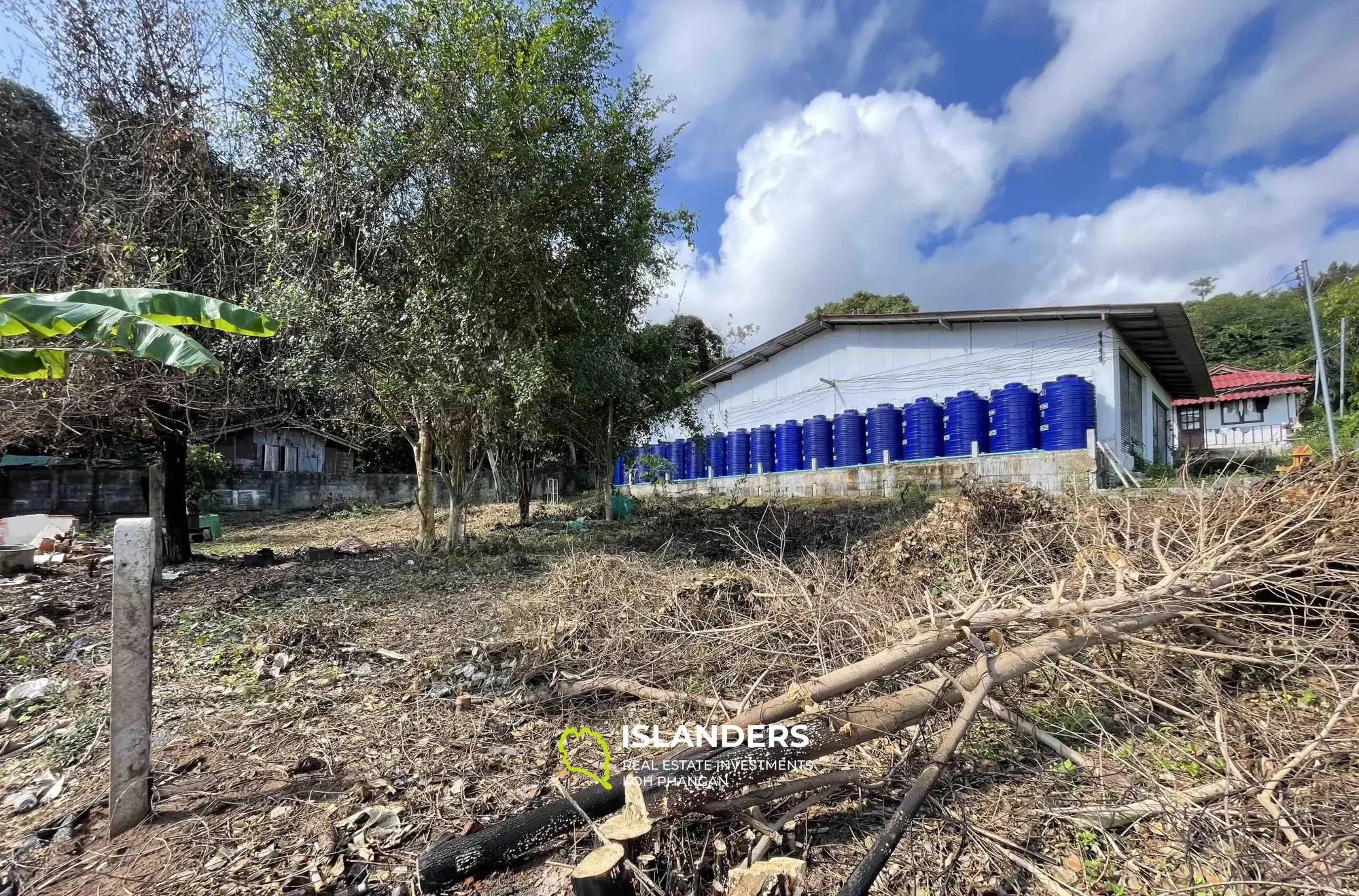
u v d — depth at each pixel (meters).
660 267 9.16
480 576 6.90
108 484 13.89
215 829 2.23
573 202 7.42
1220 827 1.87
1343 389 15.93
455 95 6.46
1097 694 2.81
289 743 2.91
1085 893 1.75
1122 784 2.21
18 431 6.54
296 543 11.47
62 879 1.98
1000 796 2.25
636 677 3.48
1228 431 21.78
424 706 3.34
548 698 3.38
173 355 3.04
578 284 7.77
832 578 4.38
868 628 3.32
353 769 2.66
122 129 6.79
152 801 2.38
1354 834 1.74
